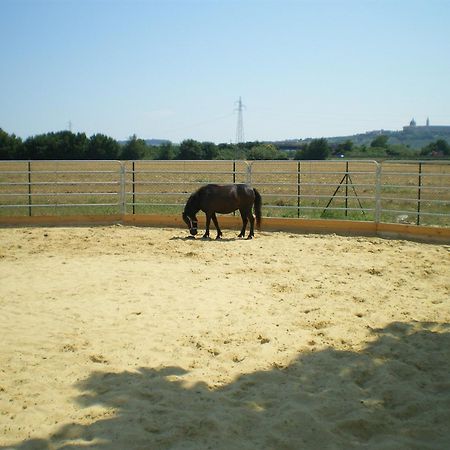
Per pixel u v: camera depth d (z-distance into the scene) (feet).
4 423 13.61
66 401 14.85
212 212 41.91
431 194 77.36
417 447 12.67
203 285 27.55
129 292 26.14
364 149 206.80
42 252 36.27
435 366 17.40
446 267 31.86
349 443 12.89
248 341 19.69
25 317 22.20
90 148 171.22
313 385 16.08
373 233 44.11
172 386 15.80
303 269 31.30
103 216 49.62
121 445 12.54
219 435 13.01
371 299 25.12
